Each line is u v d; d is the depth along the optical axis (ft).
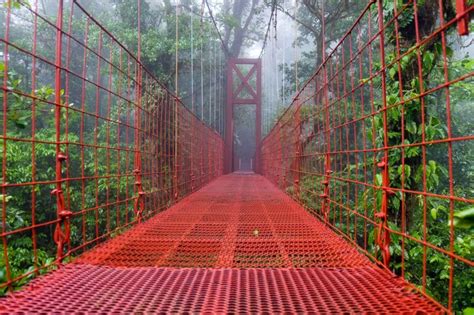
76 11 36.19
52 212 22.97
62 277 4.63
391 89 8.68
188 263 5.38
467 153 17.25
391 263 8.99
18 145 19.38
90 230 21.99
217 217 9.15
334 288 4.16
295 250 5.94
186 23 33.60
